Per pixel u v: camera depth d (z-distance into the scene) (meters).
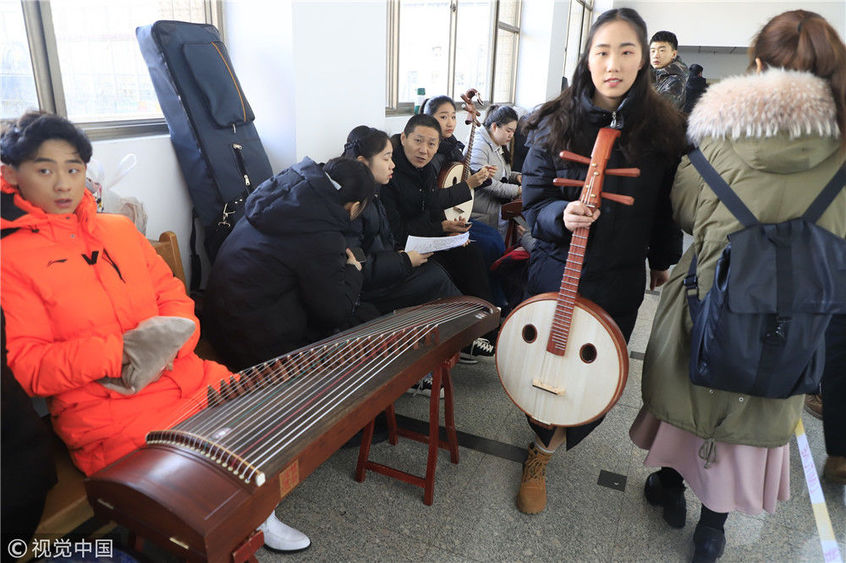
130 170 2.09
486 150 3.74
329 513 1.79
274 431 1.11
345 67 3.01
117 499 0.96
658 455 1.66
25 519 1.16
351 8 2.96
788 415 1.45
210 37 2.30
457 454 2.05
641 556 1.68
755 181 1.32
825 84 1.25
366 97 3.25
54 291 1.33
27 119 1.28
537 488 1.83
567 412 1.66
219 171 2.29
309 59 2.73
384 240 2.58
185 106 2.20
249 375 1.35
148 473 0.96
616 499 1.92
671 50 4.01
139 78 2.34
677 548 1.72
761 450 1.50
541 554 1.67
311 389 1.29
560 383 1.65
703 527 1.63
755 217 1.33
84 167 1.36
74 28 2.03
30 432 1.17
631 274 1.71
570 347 1.62
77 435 1.36
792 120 1.22
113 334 1.39
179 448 1.03
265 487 0.99
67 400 1.36
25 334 1.30
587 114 1.61
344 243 1.90
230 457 1.00
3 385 1.11
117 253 1.49
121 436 1.37
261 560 1.59
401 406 2.42
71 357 1.29
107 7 2.14
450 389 1.95
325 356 1.46
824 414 2.01
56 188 1.30
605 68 1.52
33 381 1.30
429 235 2.88
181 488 0.93
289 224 1.79
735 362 1.31
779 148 1.25
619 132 1.52
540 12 6.75
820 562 1.68
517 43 6.91
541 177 1.75
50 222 1.34
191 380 1.53
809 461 1.88
